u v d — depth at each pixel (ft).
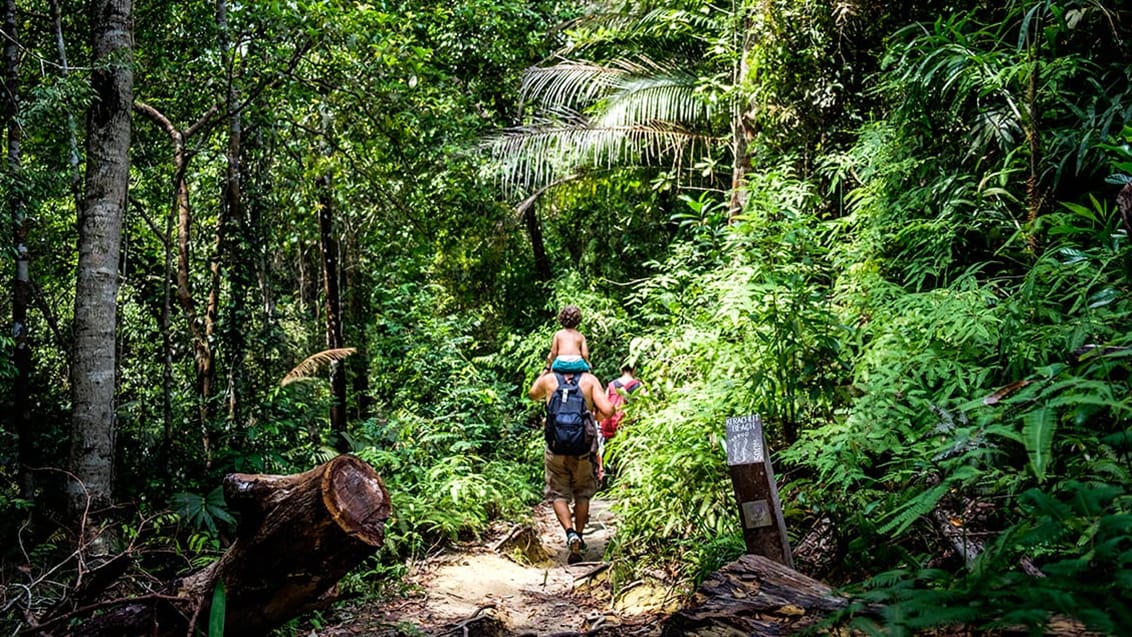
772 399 13.01
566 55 40.37
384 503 9.70
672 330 17.63
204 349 23.75
